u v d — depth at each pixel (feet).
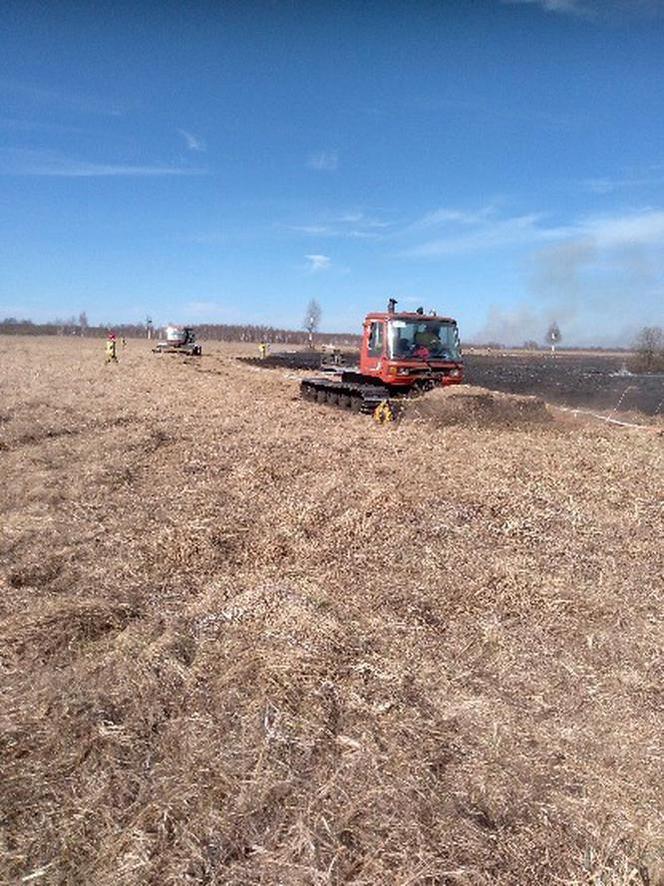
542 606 16.74
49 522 22.59
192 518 22.97
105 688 12.59
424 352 49.93
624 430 42.88
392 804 9.80
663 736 11.68
